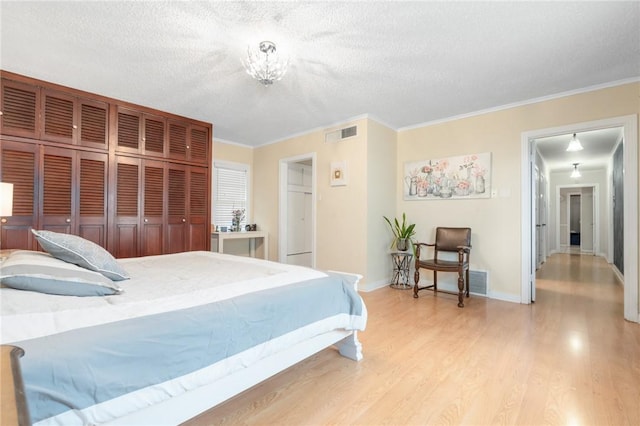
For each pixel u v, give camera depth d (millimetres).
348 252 4109
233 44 2338
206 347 1220
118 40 2283
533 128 3389
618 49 2363
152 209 3674
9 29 2135
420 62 2584
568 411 1497
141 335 1067
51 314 1097
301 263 5594
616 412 1486
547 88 3102
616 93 2922
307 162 5613
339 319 1896
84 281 1366
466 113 3852
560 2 1856
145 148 3617
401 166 4465
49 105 2984
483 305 3324
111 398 972
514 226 3510
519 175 3480
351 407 1547
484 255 3715
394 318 2895
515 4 1879
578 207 9828
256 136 4973
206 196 4203
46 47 2371
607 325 2689
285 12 1968
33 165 2902
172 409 1182
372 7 1919
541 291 3955
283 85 3045
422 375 1854
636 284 2779
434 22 2059
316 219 4484
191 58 2541
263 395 1654
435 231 4109
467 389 1698
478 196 3756
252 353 1386
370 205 4000
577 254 7973
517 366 1954
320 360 2057
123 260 2465
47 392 848
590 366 1944
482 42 2285
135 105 3539
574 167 7266
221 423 1432
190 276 1844
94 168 3248
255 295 1504
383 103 3525
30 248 2875
